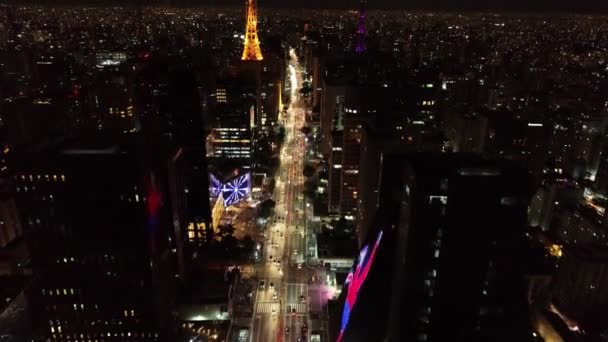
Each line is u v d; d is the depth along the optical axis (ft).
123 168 506.07
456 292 393.29
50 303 565.12
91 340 585.63
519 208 374.22
